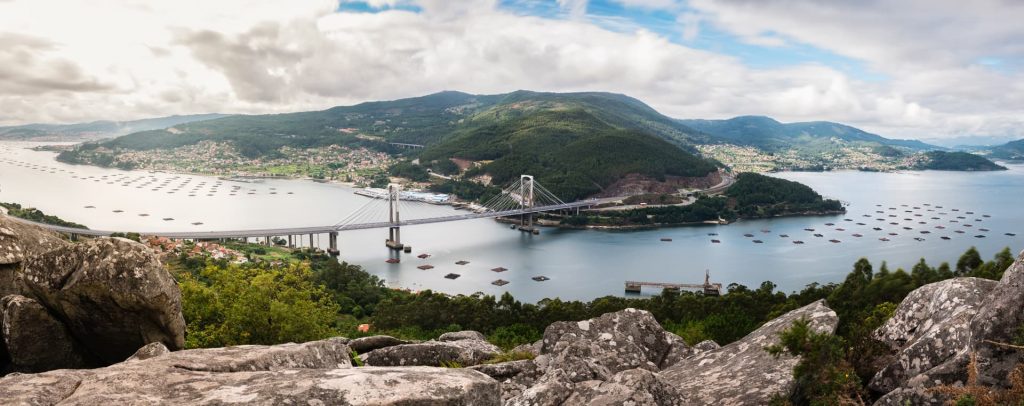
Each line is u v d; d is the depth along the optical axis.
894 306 25.25
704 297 68.69
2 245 12.38
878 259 150.00
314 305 26.41
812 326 10.44
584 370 10.53
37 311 11.09
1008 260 50.84
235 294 23.12
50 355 11.29
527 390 9.54
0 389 6.19
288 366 8.00
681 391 10.21
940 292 10.59
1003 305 8.07
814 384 8.93
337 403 5.68
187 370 6.95
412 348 14.66
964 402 7.30
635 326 14.97
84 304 11.00
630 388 8.55
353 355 14.01
